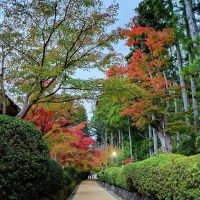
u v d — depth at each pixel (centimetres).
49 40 1119
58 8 1081
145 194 1173
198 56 1589
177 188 712
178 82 2945
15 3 1048
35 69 1050
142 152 4225
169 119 2256
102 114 4159
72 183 2886
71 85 1122
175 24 2136
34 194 759
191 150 1862
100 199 2191
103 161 3794
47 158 764
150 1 2247
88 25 1134
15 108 1405
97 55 1185
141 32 1902
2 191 677
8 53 1129
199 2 2267
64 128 1777
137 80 1959
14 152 703
